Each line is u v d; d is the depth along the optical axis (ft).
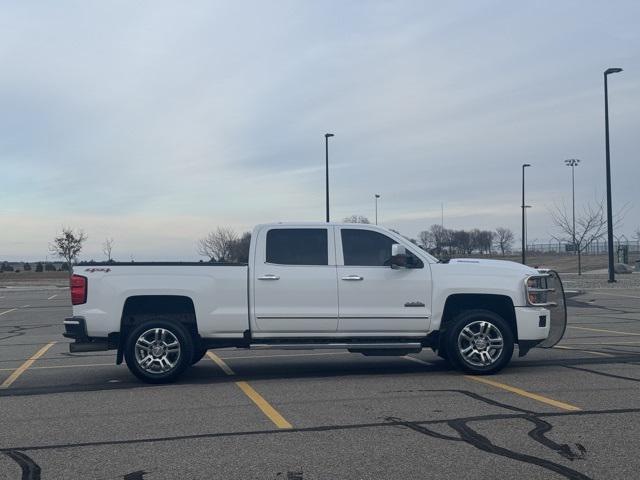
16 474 18.88
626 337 47.42
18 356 42.01
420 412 25.13
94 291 31.65
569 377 31.78
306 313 31.96
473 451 20.21
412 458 19.66
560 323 34.81
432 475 18.21
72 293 31.89
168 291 31.73
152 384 31.65
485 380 31.32
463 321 32.40
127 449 21.03
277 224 32.83
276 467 19.06
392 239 33.04
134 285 31.71
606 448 20.36
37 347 46.62
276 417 24.71
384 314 32.27
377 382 31.37
